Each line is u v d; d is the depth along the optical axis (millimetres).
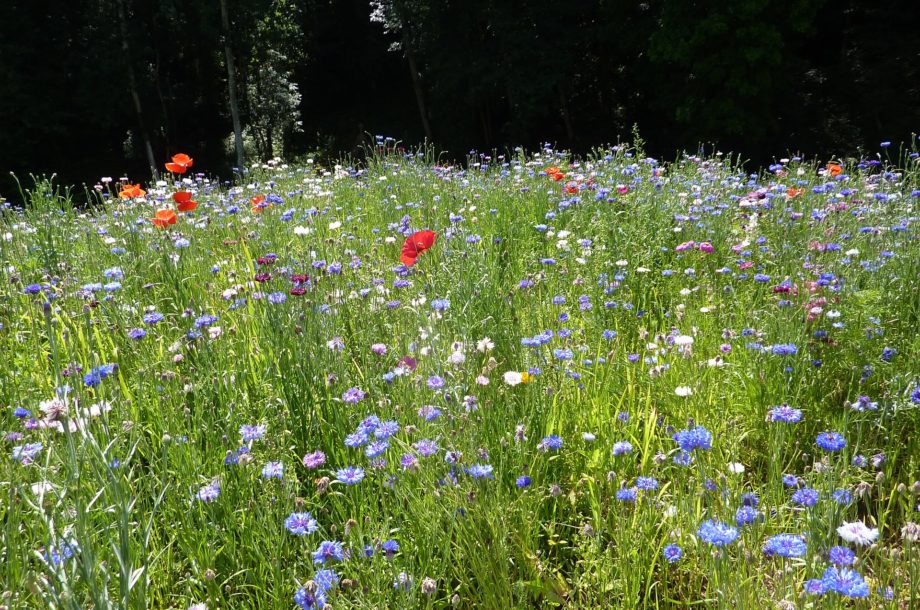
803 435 2996
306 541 2018
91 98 29391
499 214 5504
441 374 2734
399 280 3594
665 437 2838
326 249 4441
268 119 33375
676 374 3164
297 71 38562
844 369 3172
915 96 22422
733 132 21781
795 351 2920
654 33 22719
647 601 2217
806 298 3348
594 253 4473
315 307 3107
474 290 3469
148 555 2035
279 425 2730
